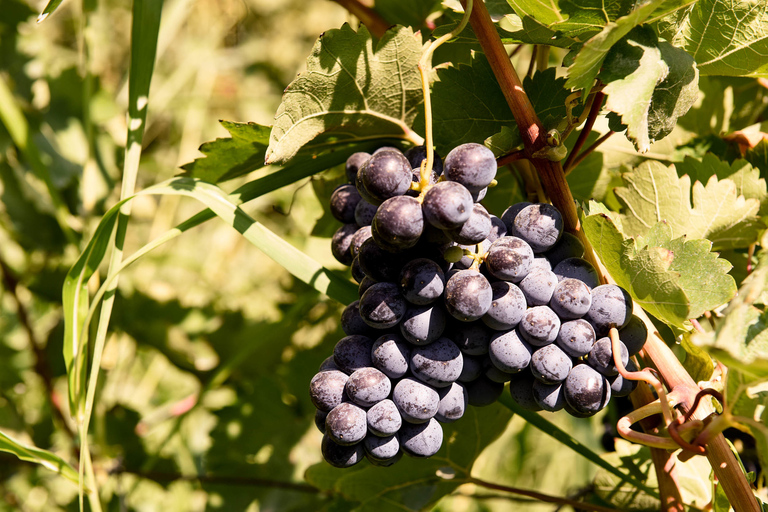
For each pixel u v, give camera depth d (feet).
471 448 2.47
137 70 2.40
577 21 2.08
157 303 3.62
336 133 2.27
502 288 1.99
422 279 1.96
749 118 2.58
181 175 2.37
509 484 4.28
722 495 2.10
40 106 3.53
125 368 4.03
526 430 4.19
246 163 2.37
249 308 4.27
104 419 3.36
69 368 2.39
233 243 5.13
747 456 2.45
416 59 2.18
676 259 2.07
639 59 2.03
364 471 2.48
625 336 2.03
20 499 3.69
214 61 5.24
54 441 3.63
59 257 3.51
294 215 4.04
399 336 2.01
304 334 3.49
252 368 3.52
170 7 3.98
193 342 3.61
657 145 2.49
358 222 2.14
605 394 2.01
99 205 3.48
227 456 3.32
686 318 2.04
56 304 3.53
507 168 2.36
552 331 1.99
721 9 2.12
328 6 5.90
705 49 2.17
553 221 2.02
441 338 2.01
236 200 2.31
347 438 2.00
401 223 1.92
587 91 2.05
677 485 2.27
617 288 2.02
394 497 2.52
